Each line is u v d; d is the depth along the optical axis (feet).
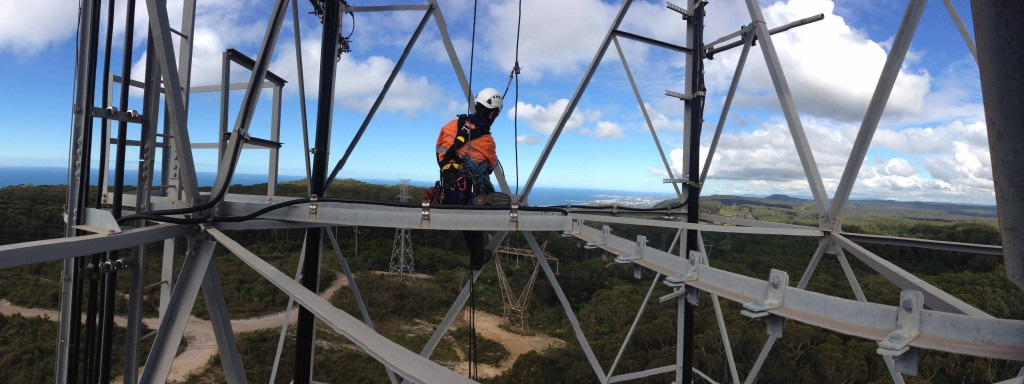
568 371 83.92
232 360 12.17
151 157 11.53
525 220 14.07
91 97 10.12
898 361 6.70
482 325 113.80
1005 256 2.91
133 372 11.31
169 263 14.17
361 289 127.54
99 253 9.87
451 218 13.41
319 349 92.48
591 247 14.67
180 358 84.94
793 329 76.07
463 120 15.79
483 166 15.84
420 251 162.71
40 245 7.92
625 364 79.46
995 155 2.88
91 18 10.05
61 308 10.39
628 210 23.24
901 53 15.40
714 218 27.53
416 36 19.66
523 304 122.11
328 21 17.26
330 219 13.16
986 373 66.95
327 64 17.34
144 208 11.43
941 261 89.10
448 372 7.88
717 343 74.69
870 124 16.72
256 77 12.81
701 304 88.12
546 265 21.75
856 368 66.64
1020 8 2.65
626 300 107.76
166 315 11.33
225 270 122.01
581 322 107.76
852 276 17.95
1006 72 2.75
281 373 81.66
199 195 12.30
